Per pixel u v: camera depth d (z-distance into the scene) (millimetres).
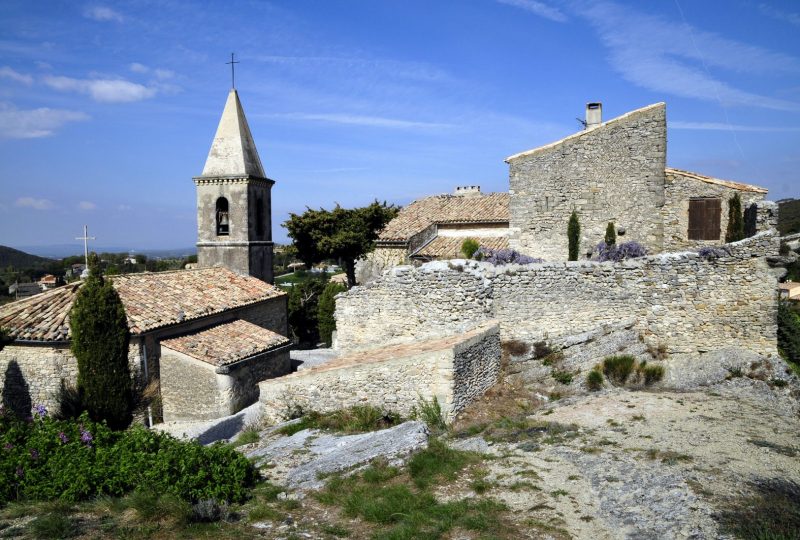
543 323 16016
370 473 8961
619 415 11594
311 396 13555
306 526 7449
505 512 7387
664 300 15969
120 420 14109
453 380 11984
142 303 17906
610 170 20125
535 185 21141
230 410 16781
